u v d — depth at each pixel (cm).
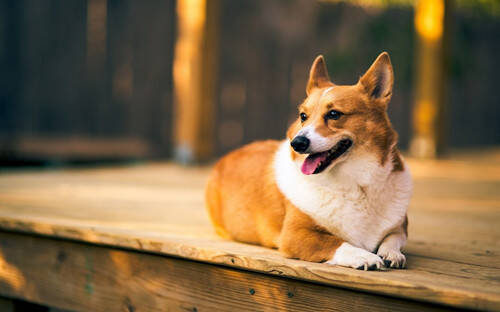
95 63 1019
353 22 1281
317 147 240
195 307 260
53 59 1003
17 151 864
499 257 258
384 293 204
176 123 789
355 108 248
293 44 1193
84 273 295
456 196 517
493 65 1445
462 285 199
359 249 230
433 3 889
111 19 1016
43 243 309
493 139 1495
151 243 265
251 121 1131
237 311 248
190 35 748
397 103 1292
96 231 284
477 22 1379
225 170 307
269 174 274
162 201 443
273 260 231
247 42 1111
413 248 281
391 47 1270
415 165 834
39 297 311
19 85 977
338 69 1232
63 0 1000
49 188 508
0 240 325
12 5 964
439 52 905
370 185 242
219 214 301
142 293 276
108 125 1033
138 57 1036
